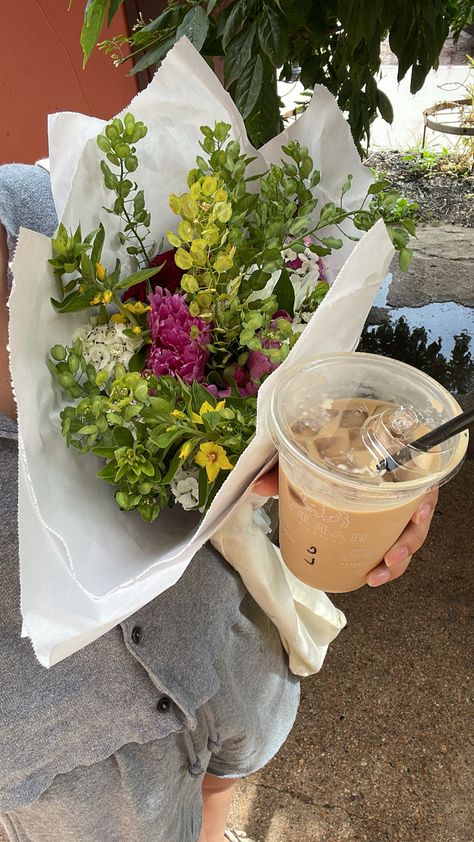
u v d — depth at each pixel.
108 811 0.65
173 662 0.61
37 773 0.58
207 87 0.51
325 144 0.56
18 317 0.43
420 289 2.63
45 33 1.47
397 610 1.65
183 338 0.47
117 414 0.43
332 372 0.51
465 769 1.38
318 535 0.53
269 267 0.47
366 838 1.31
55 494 0.45
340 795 1.36
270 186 0.51
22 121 1.60
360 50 1.39
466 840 1.29
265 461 0.52
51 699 0.56
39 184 0.55
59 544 0.43
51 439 0.46
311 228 0.58
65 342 0.50
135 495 0.46
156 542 0.52
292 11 1.17
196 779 0.77
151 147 0.53
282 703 0.93
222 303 0.47
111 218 0.53
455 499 1.90
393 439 0.47
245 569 0.69
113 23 1.51
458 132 3.27
